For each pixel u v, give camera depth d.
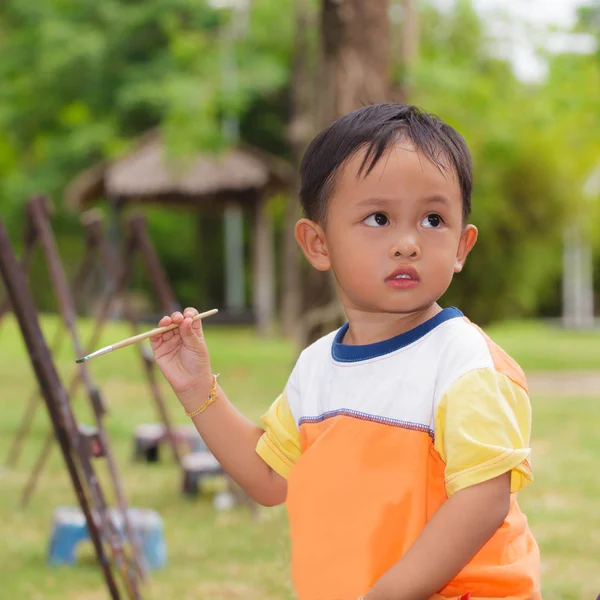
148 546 6.31
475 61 22.41
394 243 2.40
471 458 2.23
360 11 9.52
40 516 7.71
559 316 38.78
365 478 2.41
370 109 2.55
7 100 31.38
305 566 2.48
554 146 20.95
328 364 2.62
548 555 6.42
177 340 2.84
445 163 2.44
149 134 24.75
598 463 9.52
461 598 2.35
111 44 28.62
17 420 12.55
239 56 25.69
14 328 25.14
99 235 9.11
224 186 24.08
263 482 2.86
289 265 25.72
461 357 2.36
